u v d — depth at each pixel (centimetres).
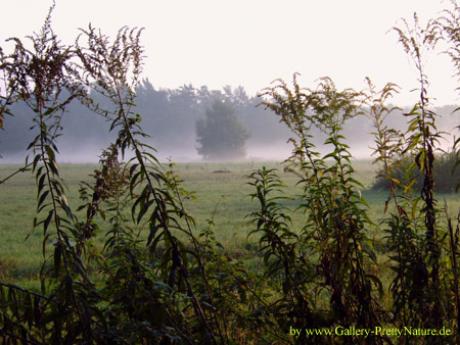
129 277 349
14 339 323
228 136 12244
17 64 315
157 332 301
